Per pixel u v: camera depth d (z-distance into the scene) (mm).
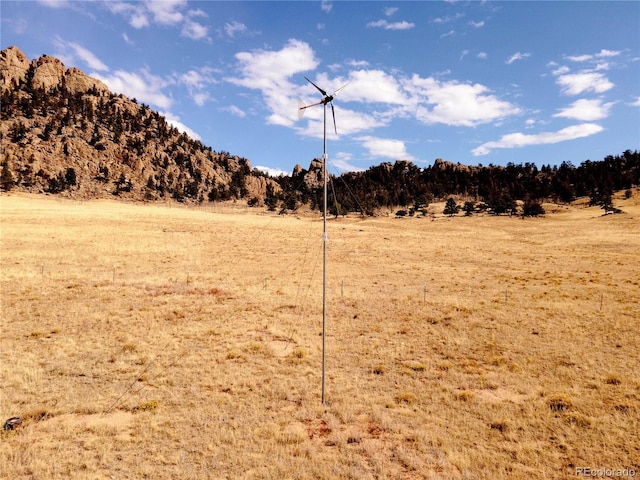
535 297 36375
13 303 30219
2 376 17922
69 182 182875
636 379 18375
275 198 196625
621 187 185625
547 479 11453
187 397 16766
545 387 17984
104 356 21109
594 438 13633
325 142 16719
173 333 25578
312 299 36406
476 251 70188
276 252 65938
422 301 35594
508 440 13742
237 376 19078
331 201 174500
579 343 23938
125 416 15102
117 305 31422
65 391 16875
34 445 12688
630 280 42469
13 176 170000
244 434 13914
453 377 19406
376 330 27391
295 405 16453
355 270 52375
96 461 11992
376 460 12430
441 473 11750
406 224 132000
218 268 51031
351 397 17172
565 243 78000
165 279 42469
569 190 185125
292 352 22750
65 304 30844
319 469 11852
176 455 12414
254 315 30688
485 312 31594
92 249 56438
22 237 60094
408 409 16094
